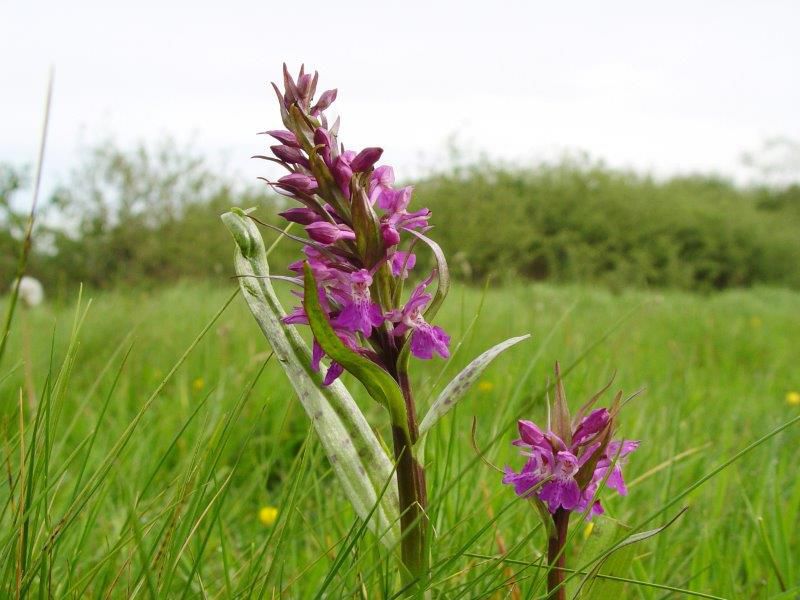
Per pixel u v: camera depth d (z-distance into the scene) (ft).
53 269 10.45
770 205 20.49
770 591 1.07
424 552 0.89
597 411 0.89
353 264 0.92
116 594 1.06
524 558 1.11
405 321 0.90
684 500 1.34
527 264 12.56
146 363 2.61
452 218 11.78
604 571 0.90
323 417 0.95
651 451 1.43
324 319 0.84
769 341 3.96
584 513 0.89
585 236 12.80
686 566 1.22
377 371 0.87
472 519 1.14
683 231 13.62
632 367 2.50
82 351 2.76
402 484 0.91
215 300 4.65
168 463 1.65
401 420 0.90
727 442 1.65
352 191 0.88
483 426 1.60
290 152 0.92
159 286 9.86
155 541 0.93
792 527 1.25
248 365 2.08
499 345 0.91
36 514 0.87
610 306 6.03
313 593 1.10
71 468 1.48
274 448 1.15
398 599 0.92
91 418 1.84
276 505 1.47
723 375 2.69
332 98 0.93
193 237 10.76
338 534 1.16
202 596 0.99
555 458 0.89
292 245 7.69
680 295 9.05
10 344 2.68
